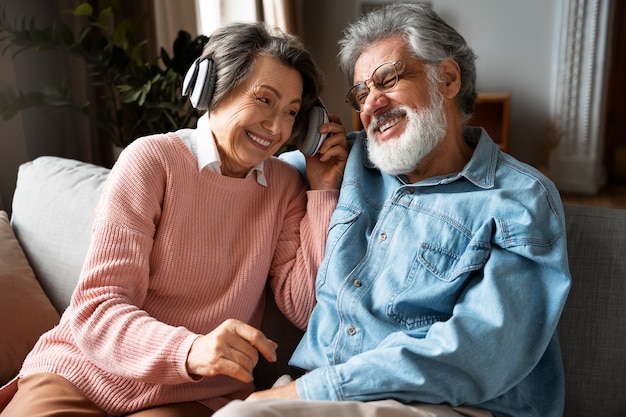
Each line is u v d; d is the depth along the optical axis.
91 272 1.26
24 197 1.77
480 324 1.17
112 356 1.21
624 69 5.38
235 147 1.37
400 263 1.34
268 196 1.50
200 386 1.34
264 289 1.56
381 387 1.15
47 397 1.26
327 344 1.36
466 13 5.27
